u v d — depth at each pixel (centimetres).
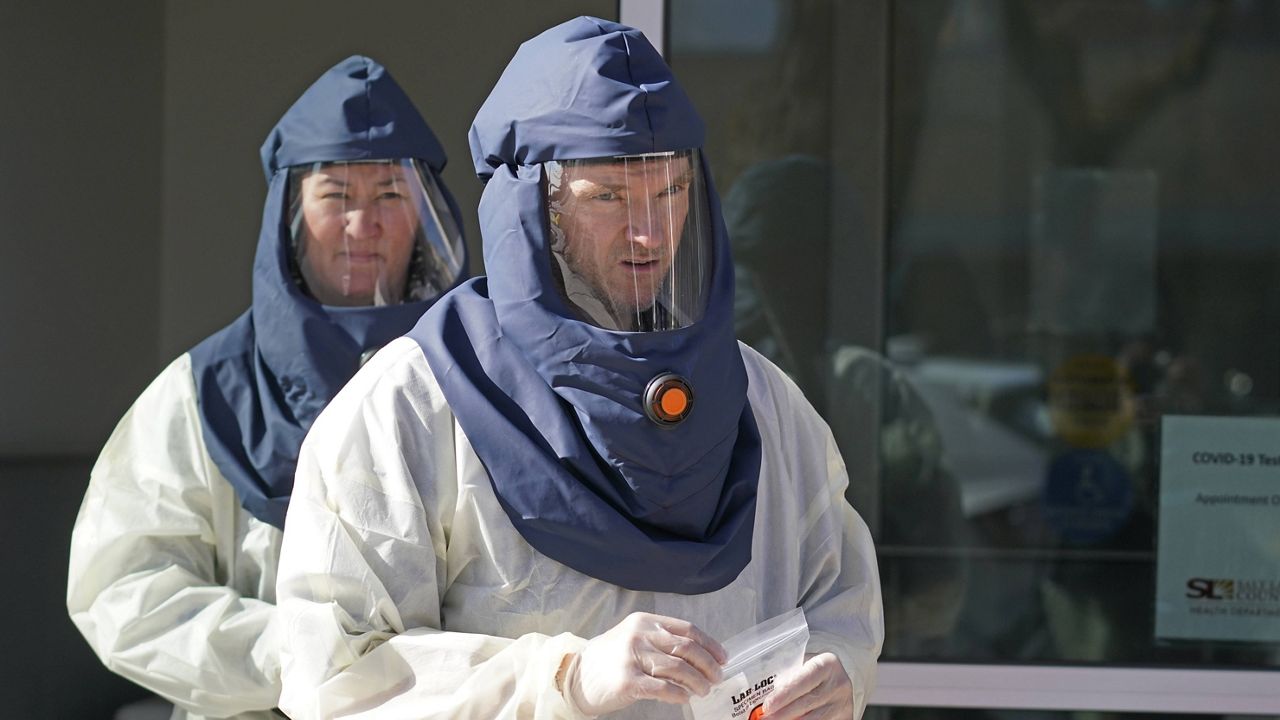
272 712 482
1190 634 636
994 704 637
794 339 645
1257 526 634
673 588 346
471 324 358
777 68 641
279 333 522
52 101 704
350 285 536
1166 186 637
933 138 641
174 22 739
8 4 686
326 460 345
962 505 642
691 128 351
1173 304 637
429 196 553
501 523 341
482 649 329
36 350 701
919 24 639
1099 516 638
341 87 544
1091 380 640
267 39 739
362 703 328
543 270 346
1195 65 634
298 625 333
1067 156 638
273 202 538
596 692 312
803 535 389
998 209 640
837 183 643
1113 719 634
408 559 338
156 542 499
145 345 752
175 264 753
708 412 349
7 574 644
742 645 331
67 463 694
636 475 342
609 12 719
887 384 644
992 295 641
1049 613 640
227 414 520
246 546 505
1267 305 635
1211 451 635
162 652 465
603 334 341
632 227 344
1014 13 638
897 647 641
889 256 643
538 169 348
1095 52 637
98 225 727
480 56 724
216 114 745
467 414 342
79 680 684
